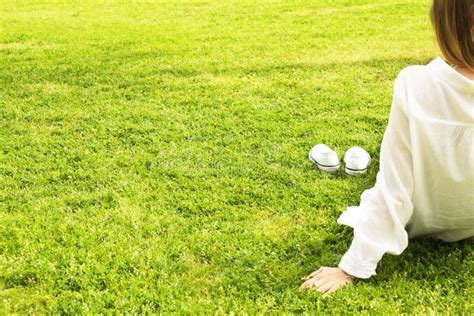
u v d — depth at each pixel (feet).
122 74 21.89
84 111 18.13
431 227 9.79
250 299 9.45
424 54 22.97
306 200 12.46
